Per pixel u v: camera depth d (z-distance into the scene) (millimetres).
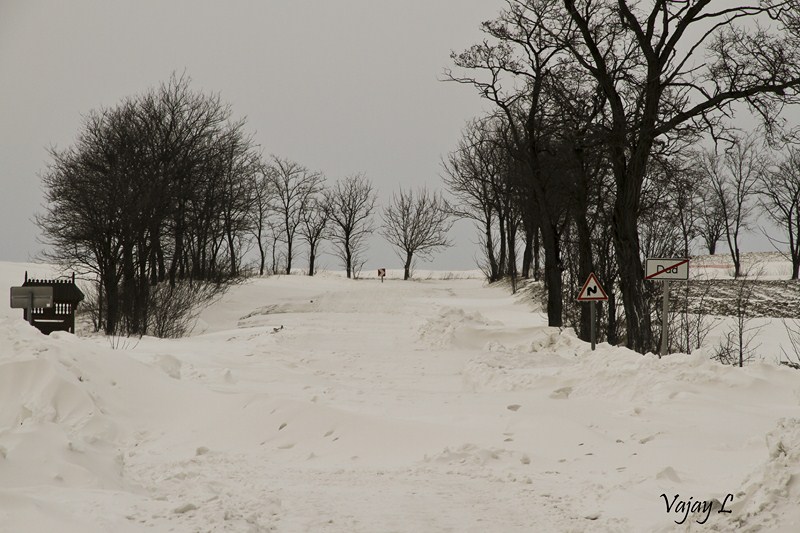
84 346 38969
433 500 22500
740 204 188375
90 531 15664
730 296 139625
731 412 34031
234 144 157625
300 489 23906
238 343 76812
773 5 67500
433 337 78500
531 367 52750
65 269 129875
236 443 33000
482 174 174750
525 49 87938
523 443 30734
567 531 19312
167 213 122812
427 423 33750
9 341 37031
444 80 90625
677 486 23781
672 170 75000
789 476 16844
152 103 133500
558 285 92438
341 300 153000
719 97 67938
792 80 66188
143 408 36906
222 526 17109
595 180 87375
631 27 70438
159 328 102062
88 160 119875
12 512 15852
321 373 58250
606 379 40938
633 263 73062
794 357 89312
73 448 21250
